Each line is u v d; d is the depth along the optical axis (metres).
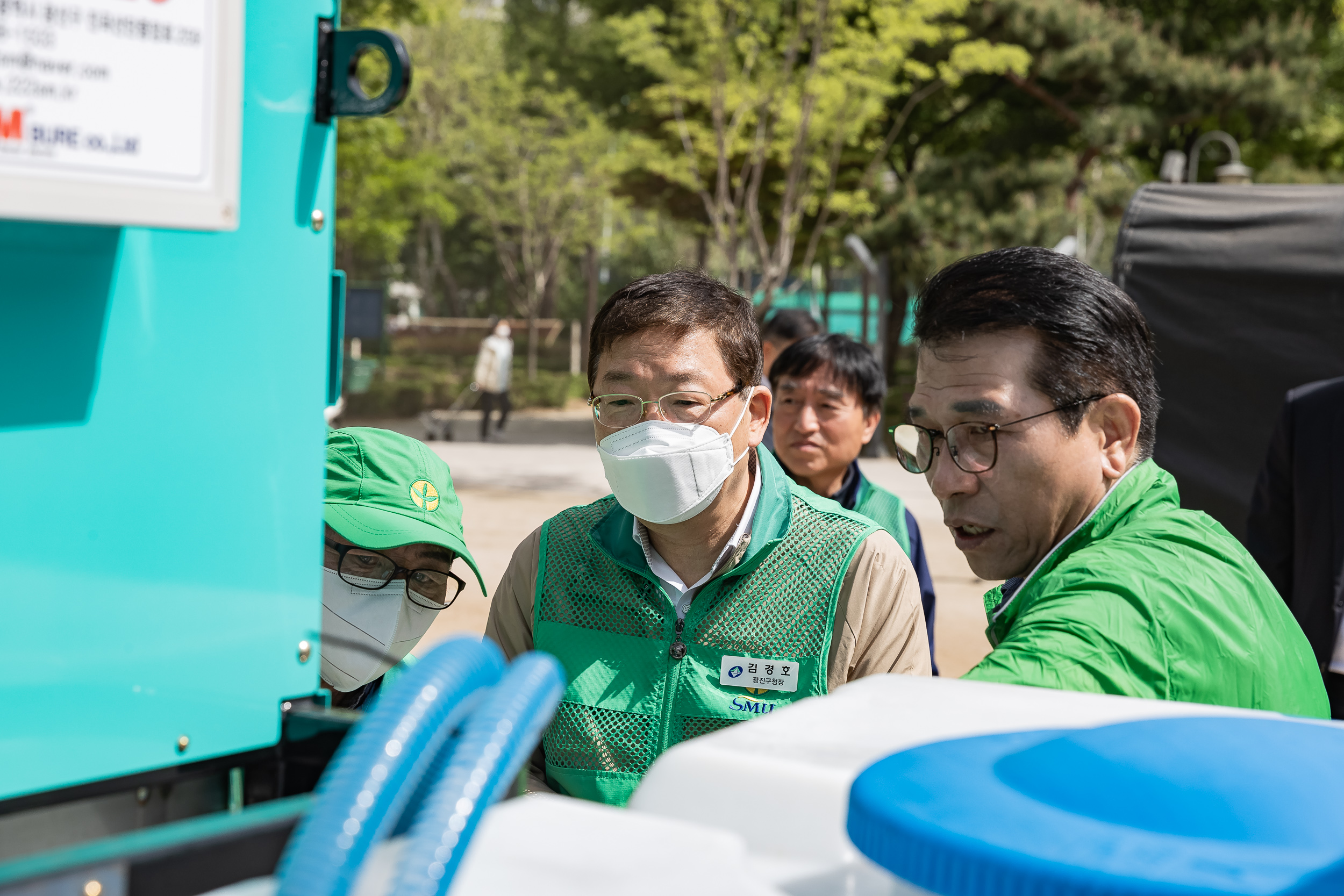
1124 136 20.12
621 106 22.88
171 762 0.85
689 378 1.96
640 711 2.00
